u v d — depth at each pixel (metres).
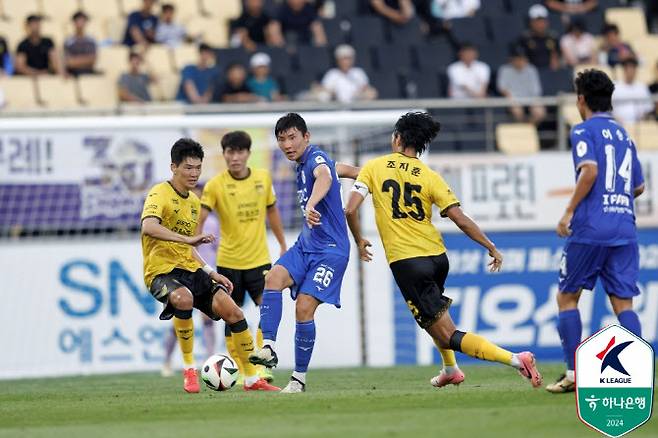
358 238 32.84
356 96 68.75
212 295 34.41
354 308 55.19
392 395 30.95
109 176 54.59
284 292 52.97
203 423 25.95
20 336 52.72
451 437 22.45
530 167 58.25
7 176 53.88
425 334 55.84
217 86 65.69
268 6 77.50
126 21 70.69
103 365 53.22
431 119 31.97
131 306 53.59
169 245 34.00
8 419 28.66
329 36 74.62
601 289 57.34
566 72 71.19
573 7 79.00
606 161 30.05
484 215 57.81
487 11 78.25
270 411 27.89
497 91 70.00
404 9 75.88
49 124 53.97
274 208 40.50
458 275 56.88
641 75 74.25
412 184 31.33
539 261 57.75
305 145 32.41
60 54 68.31
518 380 37.97
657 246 58.75
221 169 55.06
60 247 53.38
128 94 64.75
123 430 25.11
